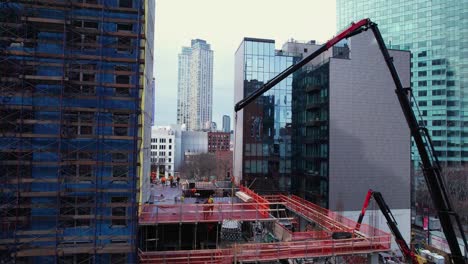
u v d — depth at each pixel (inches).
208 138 6609.3
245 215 1282.0
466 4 4136.3
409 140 2107.5
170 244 1285.7
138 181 1051.3
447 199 918.4
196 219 1205.7
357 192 2010.3
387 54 1026.7
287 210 1820.9
